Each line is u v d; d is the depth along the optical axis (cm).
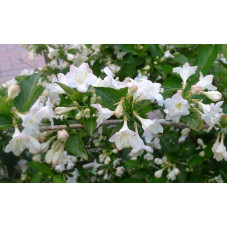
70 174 49
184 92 33
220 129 35
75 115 31
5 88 41
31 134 27
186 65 33
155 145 48
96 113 30
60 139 30
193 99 32
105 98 29
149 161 47
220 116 30
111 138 28
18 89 28
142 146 28
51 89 31
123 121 30
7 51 100
